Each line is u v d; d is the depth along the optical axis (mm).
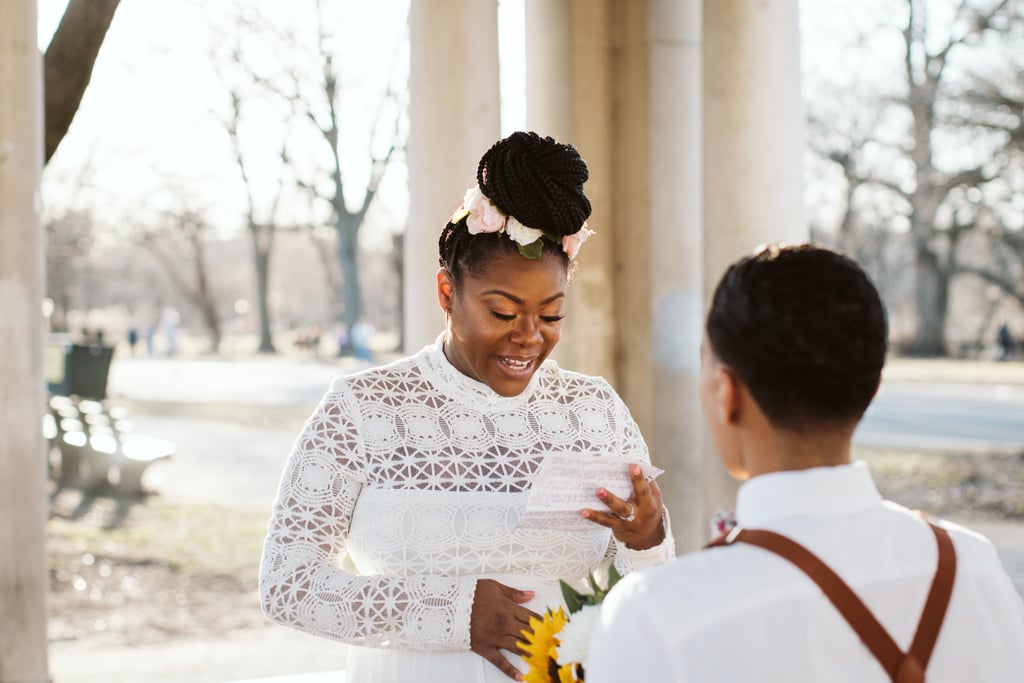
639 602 1228
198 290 47844
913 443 14438
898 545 1271
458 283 2146
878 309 1285
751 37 4770
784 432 1296
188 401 21609
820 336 1246
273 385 26562
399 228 38750
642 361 5930
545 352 2188
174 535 9273
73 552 8602
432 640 2006
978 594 1285
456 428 2207
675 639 1192
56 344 15578
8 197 4027
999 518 10133
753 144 4785
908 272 44781
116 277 57125
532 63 5965
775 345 1259
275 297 70438
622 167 5930
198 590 7617
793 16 4844
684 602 1211
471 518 2139
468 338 2148
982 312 46406
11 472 4035
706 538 5121
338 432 2152
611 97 5930
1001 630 1287
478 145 4855
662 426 5891
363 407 2180
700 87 5648
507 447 2215
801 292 1261
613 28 5895
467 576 2113
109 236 39500
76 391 15430
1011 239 34125
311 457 2135
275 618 2053
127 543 8945
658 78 5816
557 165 2047
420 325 4898
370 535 2143
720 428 1389
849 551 1246
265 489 11602
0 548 4027
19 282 4074
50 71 5109
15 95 4039
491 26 4879
